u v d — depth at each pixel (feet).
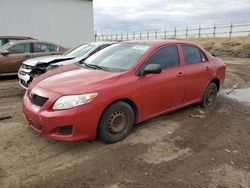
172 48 17.54
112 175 11.20
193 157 12.94
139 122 15.31
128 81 14.23
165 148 13.78
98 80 13.53
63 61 24.06
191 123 17.52
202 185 10.72
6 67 31.99
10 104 21.09
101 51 18.53
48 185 10.46
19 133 15.07
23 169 11.51
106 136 13.57
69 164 11.98
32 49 33.83
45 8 64.28
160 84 15.84
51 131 12.34
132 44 17.58
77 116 12.25
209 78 20.33
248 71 44.14
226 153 13.50
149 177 11.13
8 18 59.26
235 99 24.39
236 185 10.82
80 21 70.69
